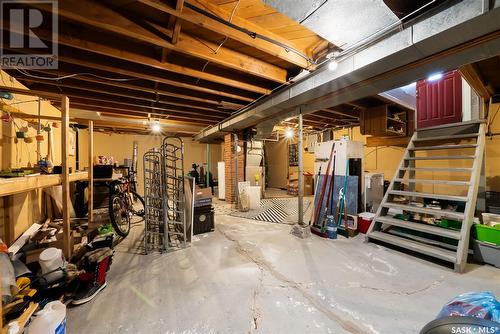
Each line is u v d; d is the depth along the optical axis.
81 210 3.73
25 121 2.64
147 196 3.02
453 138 3.19
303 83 2.90
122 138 7.84
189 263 2.52
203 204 3.68
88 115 4.86
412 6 1.74
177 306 1.75
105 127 6.59
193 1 1.69
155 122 5.91
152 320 1.59
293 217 4.75
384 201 3.24
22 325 1.25
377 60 2.03
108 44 2.22
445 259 2.32
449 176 3.84
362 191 3.86
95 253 2.11
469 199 2.50
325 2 1.50
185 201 3.29
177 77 3.04
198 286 2.03
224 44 2.43
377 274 2.21
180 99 4.10
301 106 3.50
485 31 1.58
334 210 3.76
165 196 2.96
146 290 1.98
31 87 3.17
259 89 3.27
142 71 2.78
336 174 3.84
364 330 1.47
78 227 3.01
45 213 3.11
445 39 1.68
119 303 1.79
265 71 2.82
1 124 2.19
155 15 1.94
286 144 9.45
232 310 1.70
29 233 2.50
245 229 3.86
